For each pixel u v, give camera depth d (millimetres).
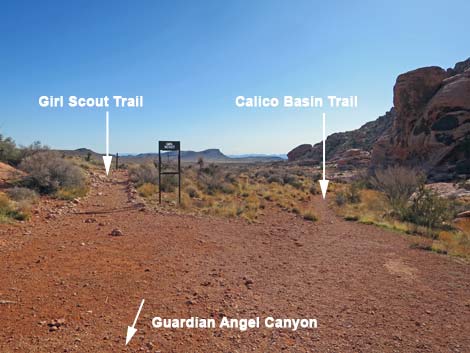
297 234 11008
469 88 42625
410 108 49094
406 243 10031
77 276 5977
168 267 6734
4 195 12125
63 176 17234
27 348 3734
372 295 5781
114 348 3828
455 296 5820
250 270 6891
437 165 41156
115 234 9078
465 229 13664
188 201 16000
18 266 6312
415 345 4129
